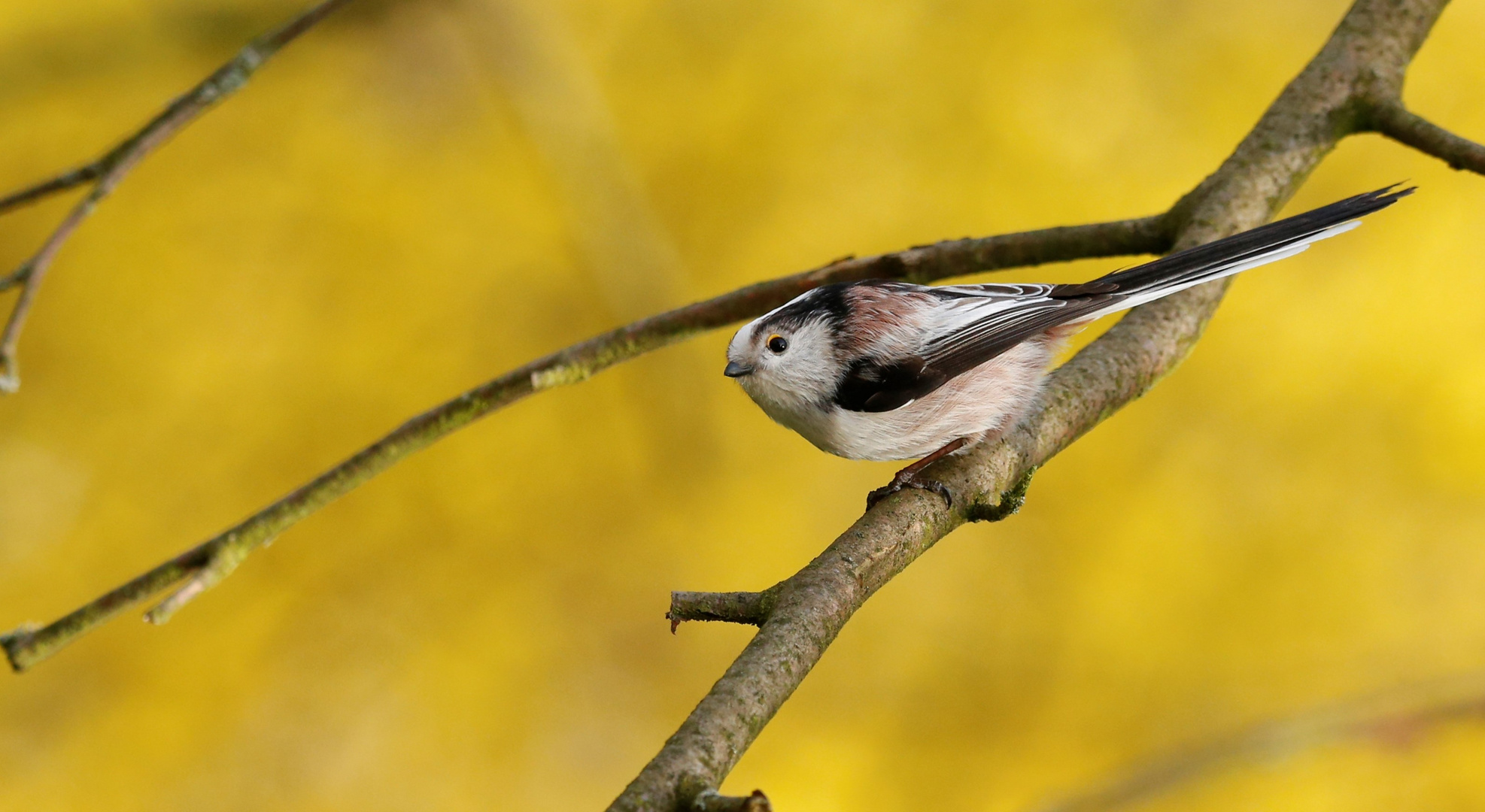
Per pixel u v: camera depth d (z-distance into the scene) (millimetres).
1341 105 4379
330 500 4363
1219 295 4367
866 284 4371
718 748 4262
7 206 4375
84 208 4367
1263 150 4375
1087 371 4352
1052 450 4340
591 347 4371
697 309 4375
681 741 4262
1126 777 4484
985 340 4355
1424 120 4371
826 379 4359
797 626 4281
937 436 4359
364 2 6156
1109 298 4344
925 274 4375
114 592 4352
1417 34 4387
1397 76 4379
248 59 4383
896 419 4355
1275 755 4469
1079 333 4371
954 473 4324
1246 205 4367
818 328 4363
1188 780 4473
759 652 4277
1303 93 4383
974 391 4355
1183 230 4367
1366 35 4387
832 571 4293
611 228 5812
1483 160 4355
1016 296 4359
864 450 4363
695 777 4254
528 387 4367
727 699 4266
